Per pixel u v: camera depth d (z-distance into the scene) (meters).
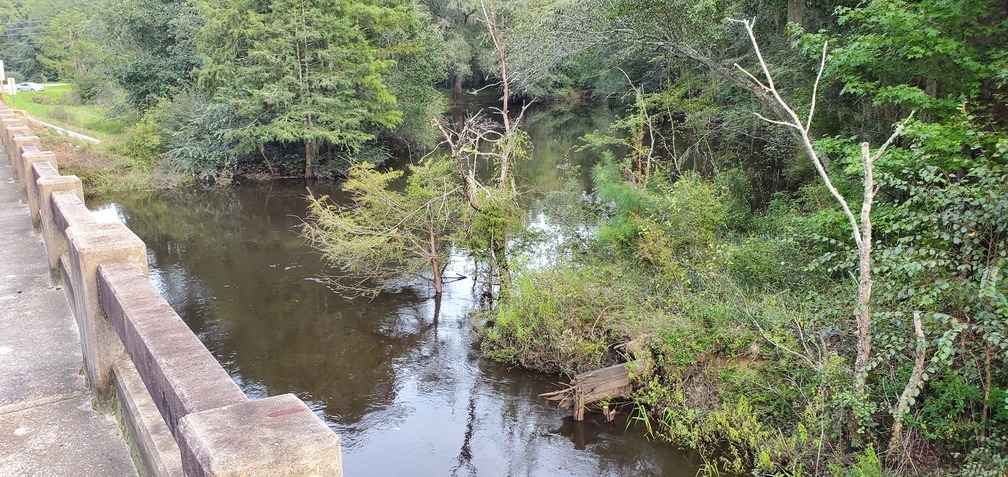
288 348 9.16
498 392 7.99
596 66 23.41
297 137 21.23
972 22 8.27
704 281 8.66
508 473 6.34
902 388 5.95
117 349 2.88
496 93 46.06
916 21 7.81
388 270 11.68
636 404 7.45
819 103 11.84
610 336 8.33
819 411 6.20
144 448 2.28
